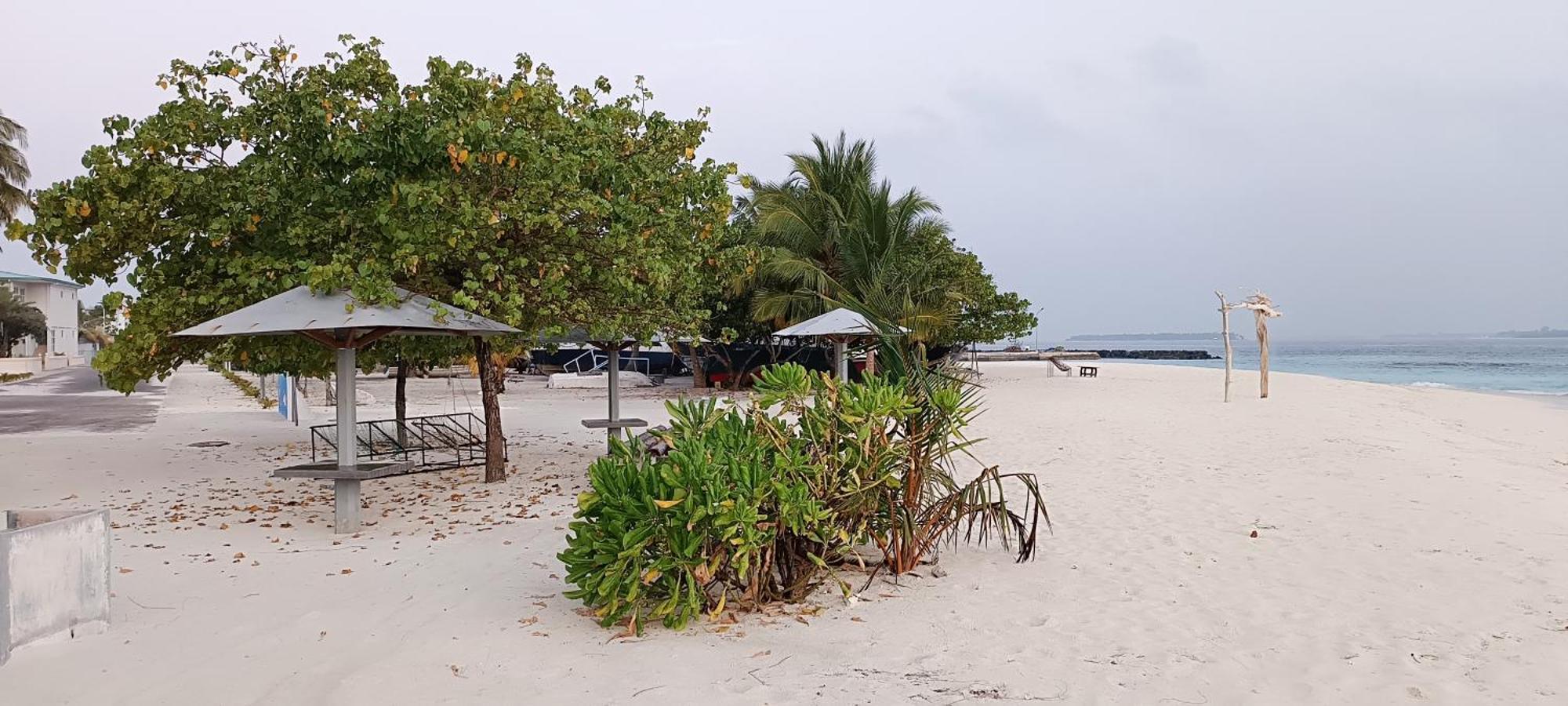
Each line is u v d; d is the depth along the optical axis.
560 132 10.38
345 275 8.35
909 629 5.13
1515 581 6.00
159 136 9.41
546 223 10.17
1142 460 12.05
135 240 9.63
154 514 9.14
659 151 11.83
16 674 4.48
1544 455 12.88
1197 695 4.13
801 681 4.34
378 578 6.45
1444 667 4.44
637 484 5.17
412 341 12.42
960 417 6.36
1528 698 4.04
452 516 8.92
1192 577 6.21
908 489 6.25
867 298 6.88
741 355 32.47
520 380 36.22
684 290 12.52
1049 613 5.41
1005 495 9.56
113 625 5.30
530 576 6.47
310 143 9.72
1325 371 59.25
